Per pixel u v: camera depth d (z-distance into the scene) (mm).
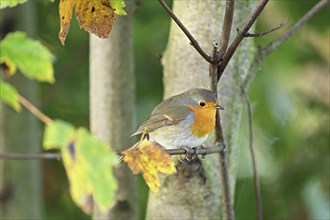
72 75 15977
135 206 11047
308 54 15344
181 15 9461
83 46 16000
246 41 9492
